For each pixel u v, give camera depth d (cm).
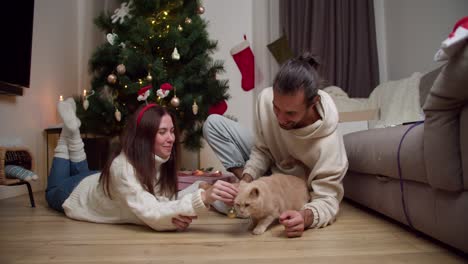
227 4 365
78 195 154
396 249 103
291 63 117
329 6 334
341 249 103
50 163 280
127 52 251
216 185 121
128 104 275
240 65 331
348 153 176
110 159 138
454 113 91
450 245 101
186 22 283
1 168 178
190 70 278
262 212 120
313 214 126
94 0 354
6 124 228
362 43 332
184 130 292
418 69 282
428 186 108
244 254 99
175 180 152
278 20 349
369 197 158
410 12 293
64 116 180
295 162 150
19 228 135
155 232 127
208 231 128
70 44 321
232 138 172
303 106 114
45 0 279
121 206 139
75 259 95
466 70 79
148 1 271
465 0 221
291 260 93
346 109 265
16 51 225
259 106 151
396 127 135
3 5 210
